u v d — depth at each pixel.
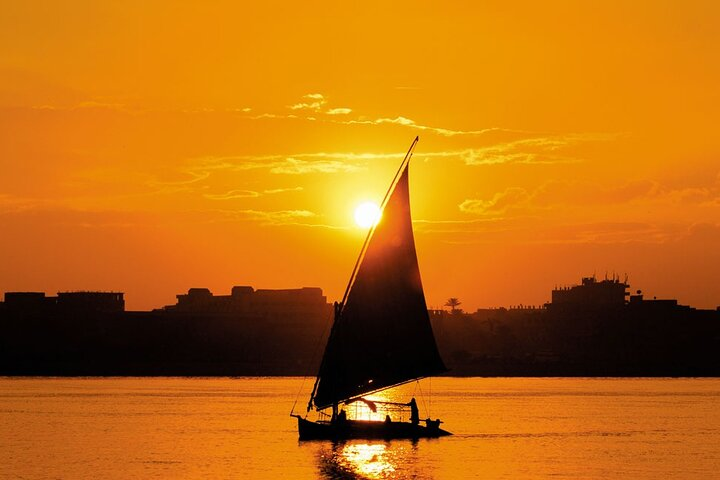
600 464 143.88
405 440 158.75
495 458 147.62
